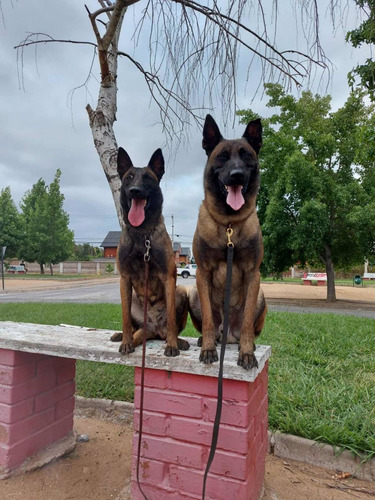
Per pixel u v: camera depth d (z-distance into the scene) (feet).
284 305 47.52
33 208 133.90
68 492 7.97
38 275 126.41
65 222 125.29
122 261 8.44
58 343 8.20
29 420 8.78
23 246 119.24
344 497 8.15
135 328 9.54
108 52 12.24
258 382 7.43
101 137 11.85
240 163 7.69
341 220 49.06
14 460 8.43
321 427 9.78
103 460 9.33
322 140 47.39
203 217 8.29
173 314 7.95
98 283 98.58
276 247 49.62
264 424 8.03
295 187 45.96
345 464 9.20
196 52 9.16
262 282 112.78
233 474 6.56
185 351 7.95
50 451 9.20
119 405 12.08
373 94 16.22
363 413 10.52
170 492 7.02
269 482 8.61
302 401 11.35
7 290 65.92
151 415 7.20
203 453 6.79
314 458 9.53
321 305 47.62
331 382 13.08
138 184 8.35
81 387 13.24
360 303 50.31
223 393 6.66
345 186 47.67
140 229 8.30
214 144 9.02
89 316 27.71
